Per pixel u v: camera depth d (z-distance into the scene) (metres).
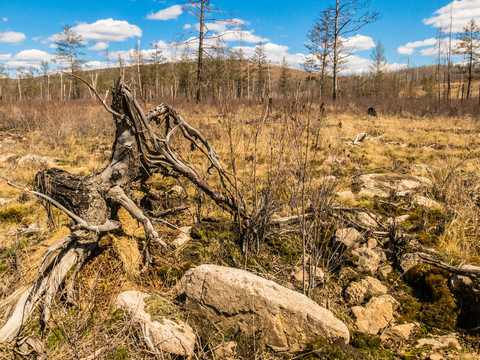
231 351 2.45
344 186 5.98
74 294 2.93
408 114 19.92
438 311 2.88
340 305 3.10
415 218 4.73
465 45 34.22
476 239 3.93
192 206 5.07
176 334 2.48
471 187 5.37
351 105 23.23
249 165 6.95
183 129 4.02
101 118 13.09
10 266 3.33
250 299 2.59
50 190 3.31
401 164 8.38
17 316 2.58
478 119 17.19
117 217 3.65
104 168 3.70
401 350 2.53
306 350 2.41
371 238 4.03
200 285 2.79
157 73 41.78
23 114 13.31
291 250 3.94
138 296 2.88
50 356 2.38
